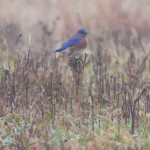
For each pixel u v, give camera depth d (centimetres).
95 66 1734
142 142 1300
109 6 2634
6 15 2591
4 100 1466
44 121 1377
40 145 1257
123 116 1422
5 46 1853
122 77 1584
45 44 2058
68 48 1778
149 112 1456
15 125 1364
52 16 2645
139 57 1941
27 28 2422
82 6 2698
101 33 2214
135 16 2548
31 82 1548
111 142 1277
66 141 1298
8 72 1565
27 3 2842
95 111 1470
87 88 1605
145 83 1594
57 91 1549
